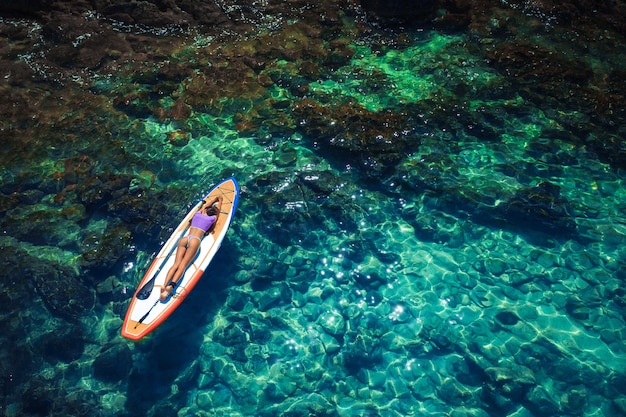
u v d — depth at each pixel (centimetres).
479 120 1162
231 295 894
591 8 1431
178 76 1261
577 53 1316
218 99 1214
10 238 971
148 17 1382
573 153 1102
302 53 1322
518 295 883
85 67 1289
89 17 1372
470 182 1048
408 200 1022
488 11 1426
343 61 1306
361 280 912
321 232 977
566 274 910
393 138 1108
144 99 1214
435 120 1158
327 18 1415
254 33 1383
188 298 889
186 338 845
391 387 785
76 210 1011
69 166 1088
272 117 1173
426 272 920
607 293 880
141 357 826
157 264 888
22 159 1103
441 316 860
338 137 1110
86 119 1180
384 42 1358
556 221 983
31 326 856
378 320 860
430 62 1296
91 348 838
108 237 960
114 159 1100
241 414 767
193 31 1388
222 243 958
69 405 779
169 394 789
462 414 750
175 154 1110
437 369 799
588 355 802
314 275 920
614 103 1183
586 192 1034
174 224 976
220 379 802
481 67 1280
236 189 1002
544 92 1214
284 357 823
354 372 803
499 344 820
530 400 755
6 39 1338
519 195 1024
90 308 881
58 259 938
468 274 915
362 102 1199
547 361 795
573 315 854
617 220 987
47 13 1387
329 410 764
